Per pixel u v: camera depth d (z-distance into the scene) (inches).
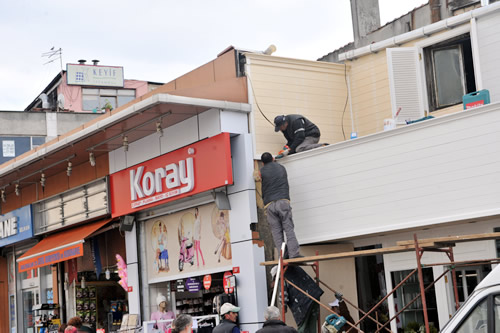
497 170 379.6
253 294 466.9
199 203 514.9
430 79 525.0
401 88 518.9
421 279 331.9
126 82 1547.7
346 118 551.5
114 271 650.2
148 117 490.3
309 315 441.4
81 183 627.8
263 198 460.8
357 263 501.4
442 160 402.3
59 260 600.1
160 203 530.3
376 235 466.3
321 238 456.8
